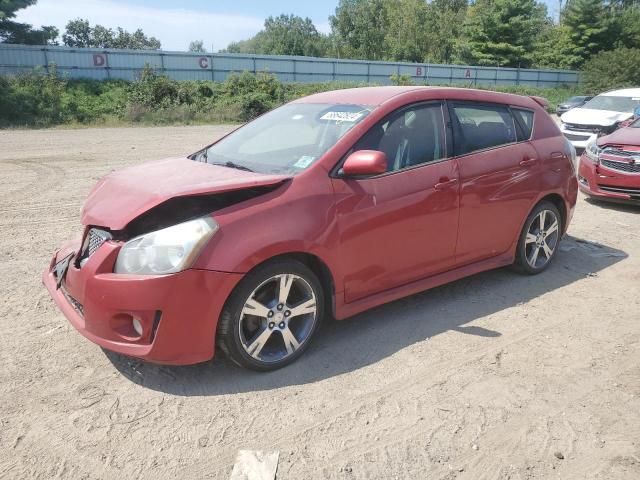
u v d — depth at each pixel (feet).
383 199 12.48
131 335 10.39
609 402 10.68
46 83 90.74
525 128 16.52
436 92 14.37
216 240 10.31
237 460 8.94
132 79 111.55
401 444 9.39
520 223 16.11
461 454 9.17
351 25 267.18
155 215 10.87
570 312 14.73
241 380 11.20
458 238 14.37
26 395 10.59
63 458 8.94
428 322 13.96
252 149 13.70
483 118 15.37
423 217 13.29
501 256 15.96
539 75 170.30
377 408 10.37
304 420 10.00
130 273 10.19
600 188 26.86
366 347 12.64
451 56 204.33
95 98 95.86
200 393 10.75
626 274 17.69
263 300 11.28
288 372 11.51
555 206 17.38
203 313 10.30
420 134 13.67
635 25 179.22
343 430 9.73
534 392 10.96
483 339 13.12
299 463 8.91
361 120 12.80
